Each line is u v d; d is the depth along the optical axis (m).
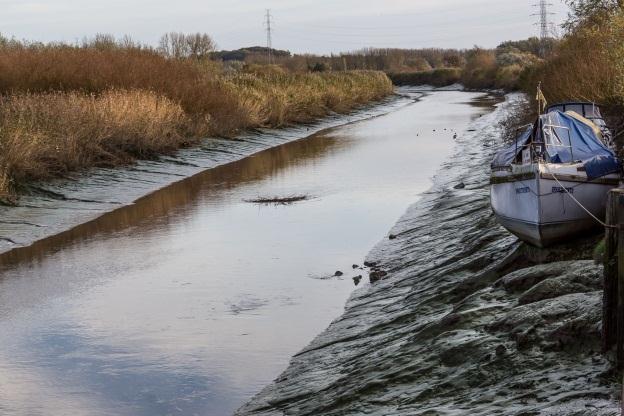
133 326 10.97
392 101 63.06
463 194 17.44
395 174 23.34
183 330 10.73
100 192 21.42
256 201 20.12
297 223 17.20
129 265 14.27
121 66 31.03
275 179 23.64
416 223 15.86
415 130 37.66
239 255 14.62
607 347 6.88
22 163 20.80
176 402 8.59
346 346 9.62
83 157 23.52
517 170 10.79
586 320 7.29
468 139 31.03
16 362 9.84
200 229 17.05
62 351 10.16
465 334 8.28
